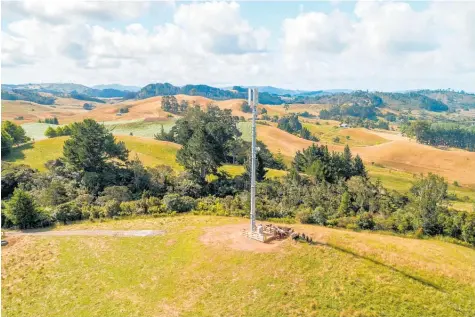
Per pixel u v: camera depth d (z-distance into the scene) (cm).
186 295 3061
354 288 2947
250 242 3697
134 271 3525
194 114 11931
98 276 3503
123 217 5234
